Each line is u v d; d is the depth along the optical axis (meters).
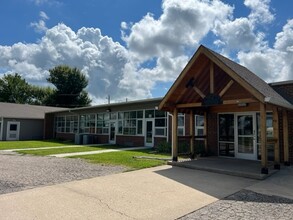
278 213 5.12
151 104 19.89
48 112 32.31
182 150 14.52
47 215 4.84
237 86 10.98
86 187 6.92
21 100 54.53
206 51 9.46
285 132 10.63
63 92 51.25
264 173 8.37
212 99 9.77
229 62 10.02
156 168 10.05
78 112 28.55
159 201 5.82
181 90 10.71
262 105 8.42
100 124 25.16
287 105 9.79
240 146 12.77
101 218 4.75
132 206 5.45
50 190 6.57
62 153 15.13
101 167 10.07
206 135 13.75
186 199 6.00
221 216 4.93
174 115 11.33
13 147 19.41
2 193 6.27
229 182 7.77
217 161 11.43
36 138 33.12
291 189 7.00
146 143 20.17
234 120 13.12
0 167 10.00
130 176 8.41
